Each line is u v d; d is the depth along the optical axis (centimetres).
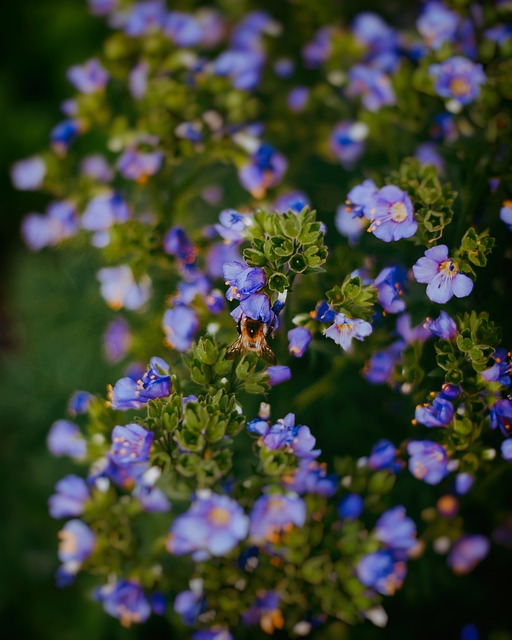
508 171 40
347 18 53
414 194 38
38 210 60
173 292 42
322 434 41
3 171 59
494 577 45
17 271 54
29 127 59
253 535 37
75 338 49
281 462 36
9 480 52
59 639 49
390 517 38
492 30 43
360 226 40
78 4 60
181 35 46
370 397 42
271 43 52
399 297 38
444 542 43
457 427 37
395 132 45
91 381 48
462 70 41
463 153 41
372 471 39
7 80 59
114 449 36
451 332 37
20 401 51
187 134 43
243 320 36
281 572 38
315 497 38
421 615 44
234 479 37
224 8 54
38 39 60
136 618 39
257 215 36
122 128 45
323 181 47
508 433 37
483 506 44
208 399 36
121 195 47
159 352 43
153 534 40
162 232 42
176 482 37
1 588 51
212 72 45
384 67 48
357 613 38
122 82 47
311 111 49
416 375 39
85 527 40
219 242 41
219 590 38
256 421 36
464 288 36
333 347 39
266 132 49
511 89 40
